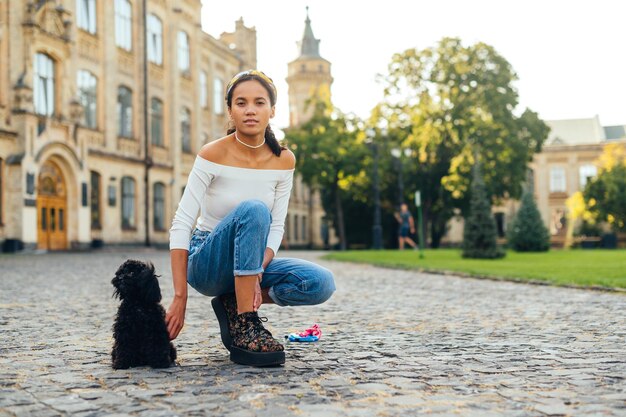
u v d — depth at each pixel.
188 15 40.62
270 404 3.15
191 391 3.42
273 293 4.32
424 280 13.23
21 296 9.36
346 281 13.00
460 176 39.59
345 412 3.00
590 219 59.22
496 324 6.46
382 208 47.38
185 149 40.41
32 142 26.08
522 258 22.36
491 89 38.62
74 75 29.36
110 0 32.69
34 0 26.62
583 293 9.91
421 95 39.94
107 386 3.56
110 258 22.34
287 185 4.40
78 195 29.09
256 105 4.12
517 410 3.04
